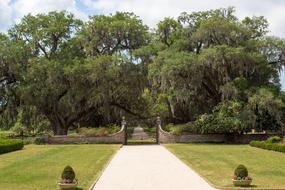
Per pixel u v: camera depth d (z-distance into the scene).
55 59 43.38
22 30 44.97
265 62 40.91
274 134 40.53
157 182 14.88
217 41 41.91
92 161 22.03
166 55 40.59
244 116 38.50
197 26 44.53
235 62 39.84
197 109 44.50
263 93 38.19
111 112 47.69
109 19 45.09
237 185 13.77
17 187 13.83
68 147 33.88
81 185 14.03
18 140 31.89
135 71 41.94
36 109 44.06
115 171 18.00
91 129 40.75
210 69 41.16
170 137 40.72
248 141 40.53
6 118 44.75
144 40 44.62
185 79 39.97
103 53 44.69
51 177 16.08
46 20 45.00
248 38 42.62
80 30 44.50
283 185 13.97
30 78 41.50
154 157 24.78
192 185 14.21
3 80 43.22
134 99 45.09
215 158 23.73
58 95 42.88
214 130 39.22
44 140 39.28
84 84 42.16
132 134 61.50
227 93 39.28
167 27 46.28
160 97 46.53
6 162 21.84
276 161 22.00
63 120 44.94
